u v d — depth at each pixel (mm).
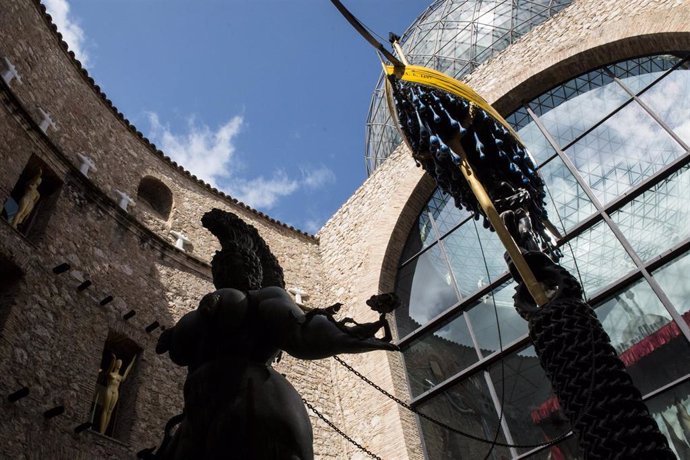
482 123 6910
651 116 13852
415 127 7062
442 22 24422
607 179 14039
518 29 21250
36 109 12672
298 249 19500
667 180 12828
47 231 11484
